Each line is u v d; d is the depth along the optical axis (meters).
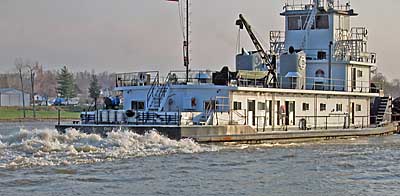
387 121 195.75
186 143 120.62
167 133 121.12
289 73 156.38
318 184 92.81
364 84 180.75
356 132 165.38
